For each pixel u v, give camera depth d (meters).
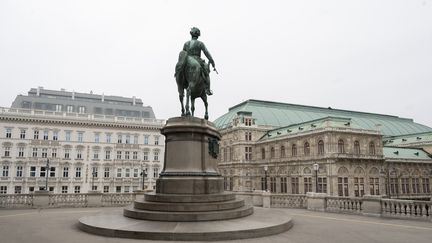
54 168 72.81
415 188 79.00
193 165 15.24
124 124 79.50
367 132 69.19
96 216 15.57
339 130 65.62
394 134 107.25
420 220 18.34
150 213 13.63
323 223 16.92
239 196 32.22
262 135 92.94
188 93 16.42
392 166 76.62
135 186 78.69
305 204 27.27
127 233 11.79
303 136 72.25
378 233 13.88
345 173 64.88
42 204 25.36
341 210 23.19
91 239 11.65
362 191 66.44
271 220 14.56
